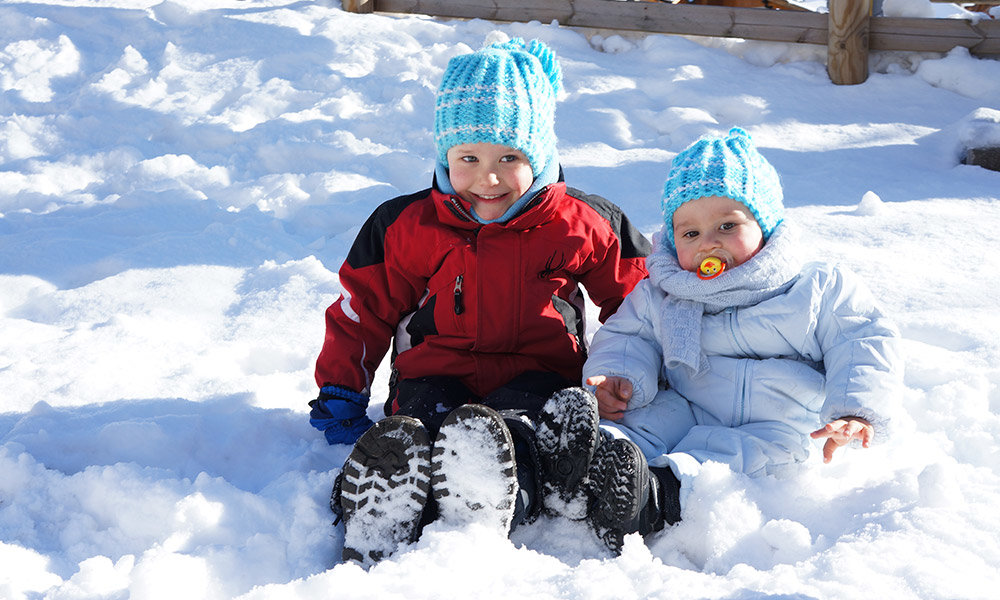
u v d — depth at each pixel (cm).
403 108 538
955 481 199
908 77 587
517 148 234
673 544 205
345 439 247
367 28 643
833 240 384
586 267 251
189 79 589
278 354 307
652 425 229
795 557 190
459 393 235
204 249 393
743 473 215
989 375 263
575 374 248
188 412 266
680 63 601
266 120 544
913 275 343
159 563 183
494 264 238
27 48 619
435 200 241
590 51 627
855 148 505
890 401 210
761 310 227
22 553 196
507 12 656
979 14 612
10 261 387
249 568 192
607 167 476
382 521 192
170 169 486
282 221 429
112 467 220
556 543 207
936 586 167
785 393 225
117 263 383
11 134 529
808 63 609
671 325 232
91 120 541
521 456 204
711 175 225
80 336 317
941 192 445
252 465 243
